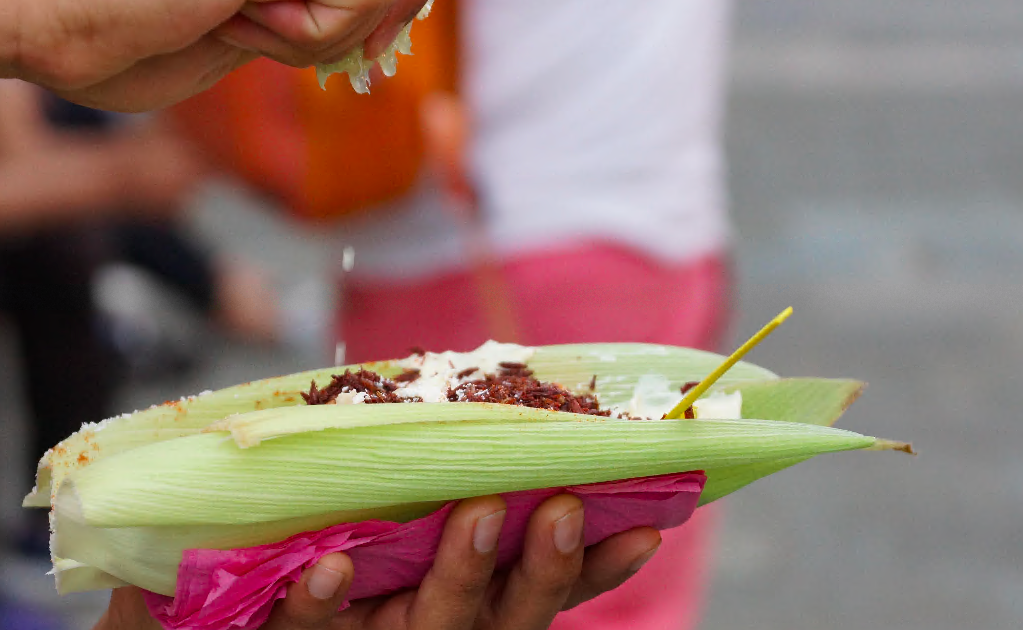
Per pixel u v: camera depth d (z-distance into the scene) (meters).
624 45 2.17
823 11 10.52
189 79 1.39
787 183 6.72
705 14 2.26
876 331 5.13
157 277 3.31
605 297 2.22
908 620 3.57
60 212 2.99
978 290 5.50
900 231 6.09
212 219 3.55
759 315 5.22
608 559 1.33
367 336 2.45
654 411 1.50
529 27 2.15
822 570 3.80
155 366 3.33
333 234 2.61
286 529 1.20
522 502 1.26
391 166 2.28
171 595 1.21
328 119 2.27
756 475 1.38
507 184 2.23
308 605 1.18
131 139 3.02
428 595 1.26
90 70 1.28
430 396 1.40
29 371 3.12
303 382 1.46
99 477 1.15
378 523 1.22
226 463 1.17
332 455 1.19
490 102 2.21
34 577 3.17
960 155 7.24
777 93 8.39
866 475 4.30
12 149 2.91
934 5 10.85
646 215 2.21
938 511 4.09
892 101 8.23
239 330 3.62
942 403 4.66
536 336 2.27
